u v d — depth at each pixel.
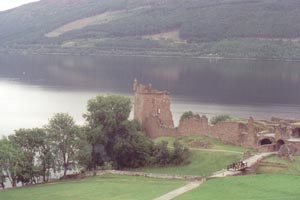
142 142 169.88
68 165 159.62
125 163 170.25
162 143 165.50
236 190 111.00
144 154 167.75
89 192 128.62
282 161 136.25
